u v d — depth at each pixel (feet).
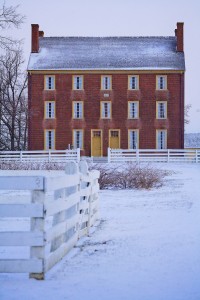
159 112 177.58
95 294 19.88
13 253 28.55
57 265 25.26
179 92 177.17
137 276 22.77
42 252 22.71
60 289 20.74
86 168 36.55
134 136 177.68
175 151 158.81
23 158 155.53
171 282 21.54
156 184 77.92
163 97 177.17
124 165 128.26
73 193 31.01
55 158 155.02
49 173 91.56
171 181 85.40
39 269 22.61
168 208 47.98
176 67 177.47
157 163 150.41
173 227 36.45
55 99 177.68
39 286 21.27
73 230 30.94
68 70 176.96
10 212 22.79
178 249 28.58
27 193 63.77
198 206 48.47
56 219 26.68
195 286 20.81
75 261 26.32
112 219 42.32
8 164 119.03
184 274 22.90
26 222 40.55
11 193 63.93
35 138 177.37
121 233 35.22
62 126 177.47
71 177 29.60
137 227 37.42
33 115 177.58
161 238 32.32
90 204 37.55
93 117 177.68
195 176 98.68
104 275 23.08
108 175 76.48
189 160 155.22
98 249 29.60
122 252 28.43
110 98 177.68
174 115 177.17
